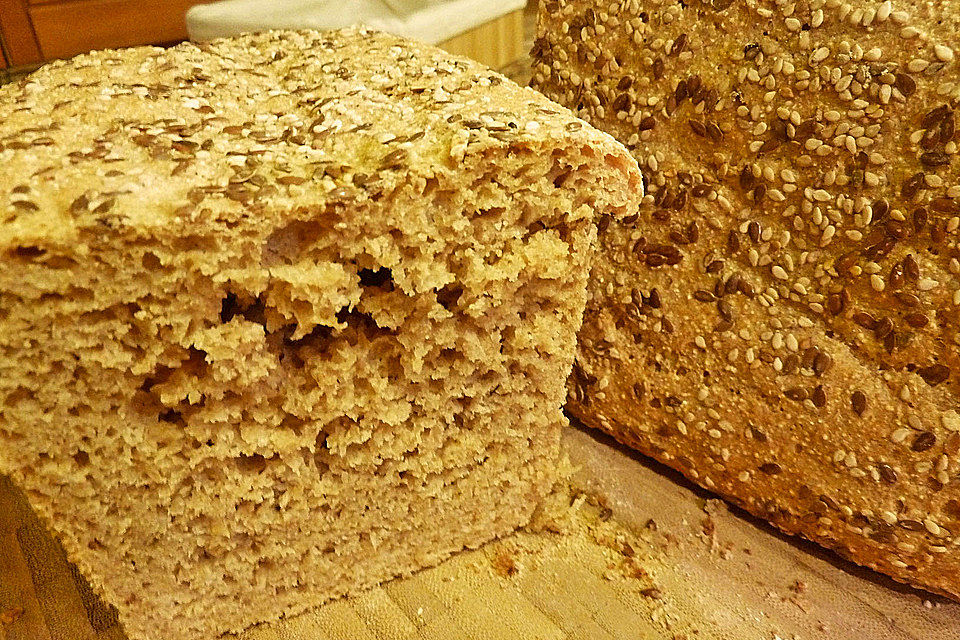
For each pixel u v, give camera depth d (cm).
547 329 19
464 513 21
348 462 19
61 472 17
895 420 18
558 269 18
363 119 18
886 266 18
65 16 30
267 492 19
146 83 19
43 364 15
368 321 18
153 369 16
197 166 16
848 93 18
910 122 17
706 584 20
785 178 19
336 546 20
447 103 18
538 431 21
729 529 21
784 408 20
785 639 19
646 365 22
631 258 21
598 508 22
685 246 21
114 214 14
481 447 20
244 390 17
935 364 18
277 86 20
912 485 19
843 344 19
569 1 21
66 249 14
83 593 20
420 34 32
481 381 20
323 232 16
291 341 18
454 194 17
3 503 22
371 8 33
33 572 20
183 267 15
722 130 19
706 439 21
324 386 18
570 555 21
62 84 19
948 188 17
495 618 19
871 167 18
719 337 20
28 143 16
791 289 19
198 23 30
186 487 18
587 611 19
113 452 17
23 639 19
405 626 19
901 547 19
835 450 19
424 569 21
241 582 19
